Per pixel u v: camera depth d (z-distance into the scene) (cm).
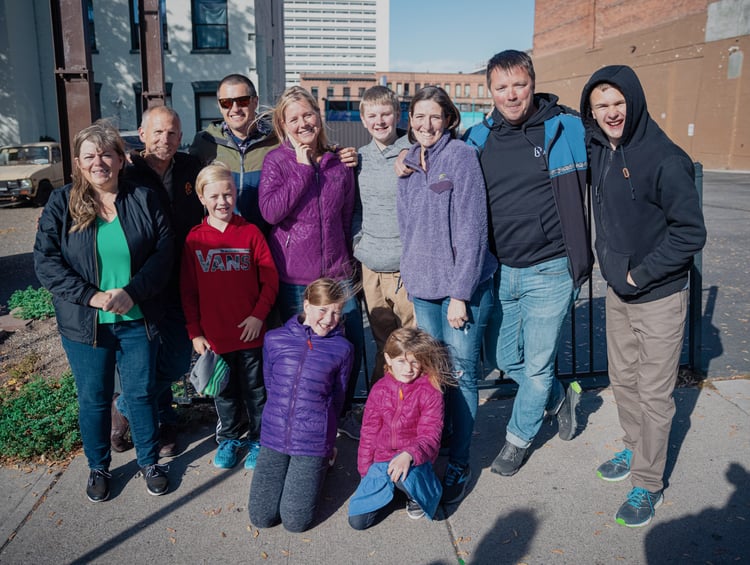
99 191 282
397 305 345
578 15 3119
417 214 292
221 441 348
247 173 356
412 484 275
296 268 327
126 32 1903
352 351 302
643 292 272
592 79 256
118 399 347
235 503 304
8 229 1161
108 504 304
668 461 326
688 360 455
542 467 329
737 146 2333
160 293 304
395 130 329
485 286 299
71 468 335
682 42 2516
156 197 297
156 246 292
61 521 291
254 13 1923
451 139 294
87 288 275
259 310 318
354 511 277
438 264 289
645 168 255
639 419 308
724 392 403
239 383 341
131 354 296
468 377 300
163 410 350
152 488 311
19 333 569
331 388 296
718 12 2334
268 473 286
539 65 3547
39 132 1995
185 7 1892
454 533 278
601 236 282
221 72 1942
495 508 295
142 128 325
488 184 297
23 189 1366
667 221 257
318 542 274
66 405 388
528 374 313
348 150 330
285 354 295
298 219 321
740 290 669
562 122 283
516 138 290
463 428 301
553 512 291
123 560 264
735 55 2288
